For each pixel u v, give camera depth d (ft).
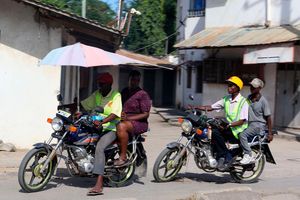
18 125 36.45
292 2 57.82
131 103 24.71
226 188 23.80
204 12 77.05
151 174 28.73
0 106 35.96
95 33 42.91
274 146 45.85
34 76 36.70
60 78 37.50
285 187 26.73
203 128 25.57
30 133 36.76
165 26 119.03
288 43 49.88
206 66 68.49
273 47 51.55
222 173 30.01
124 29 52.70
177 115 78.18
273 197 23.89
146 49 118.83
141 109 24.75
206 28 68.90
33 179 23.76
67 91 40.88
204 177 28.55
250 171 29.04
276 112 58.80
